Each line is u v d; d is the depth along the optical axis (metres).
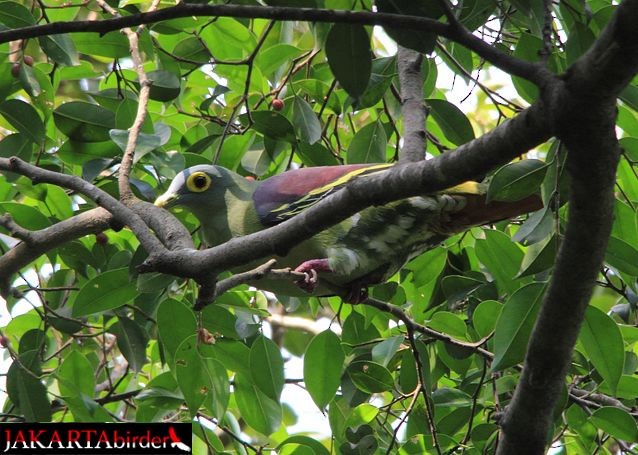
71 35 10.39
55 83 10.88
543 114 5.51
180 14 6.38
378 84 9.87
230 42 10.88
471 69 10.39
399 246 9.45
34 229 10.03
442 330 9.80
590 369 9.51
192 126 11.57
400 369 9.95
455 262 10.69
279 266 9.39
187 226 11.06
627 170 9.08
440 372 10.67
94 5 13.41
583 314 6.60
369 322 10.25
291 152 10.92
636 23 4.95
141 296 10.19
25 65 10.06
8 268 9.60
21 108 9.82
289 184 9.88
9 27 9.70
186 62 10.75
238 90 11.34
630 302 9.73
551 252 7.38
